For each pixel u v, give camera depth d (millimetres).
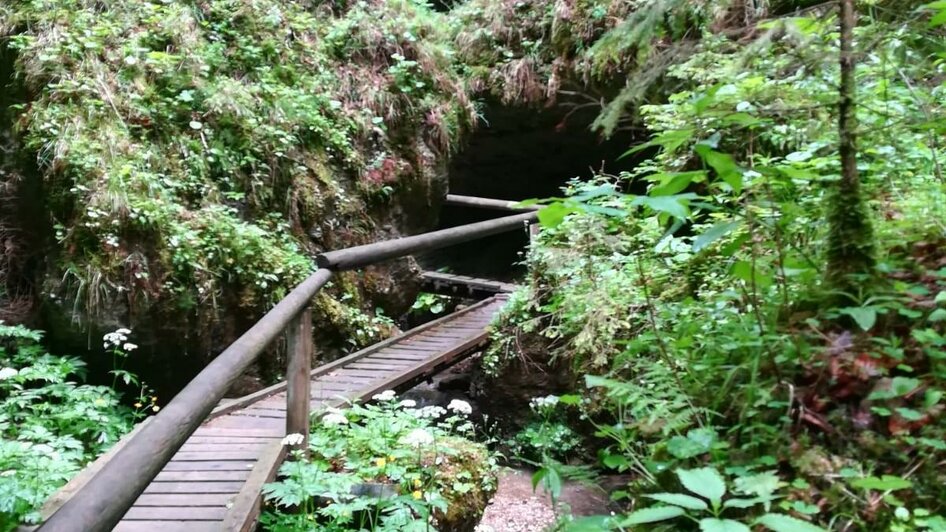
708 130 1772
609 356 3969
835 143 1898
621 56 6863
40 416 3893
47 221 4680
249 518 2572
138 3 5824
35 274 4762
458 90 7590
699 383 1768
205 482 2877
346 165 6371
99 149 4797
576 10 7625
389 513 2842
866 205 1790
